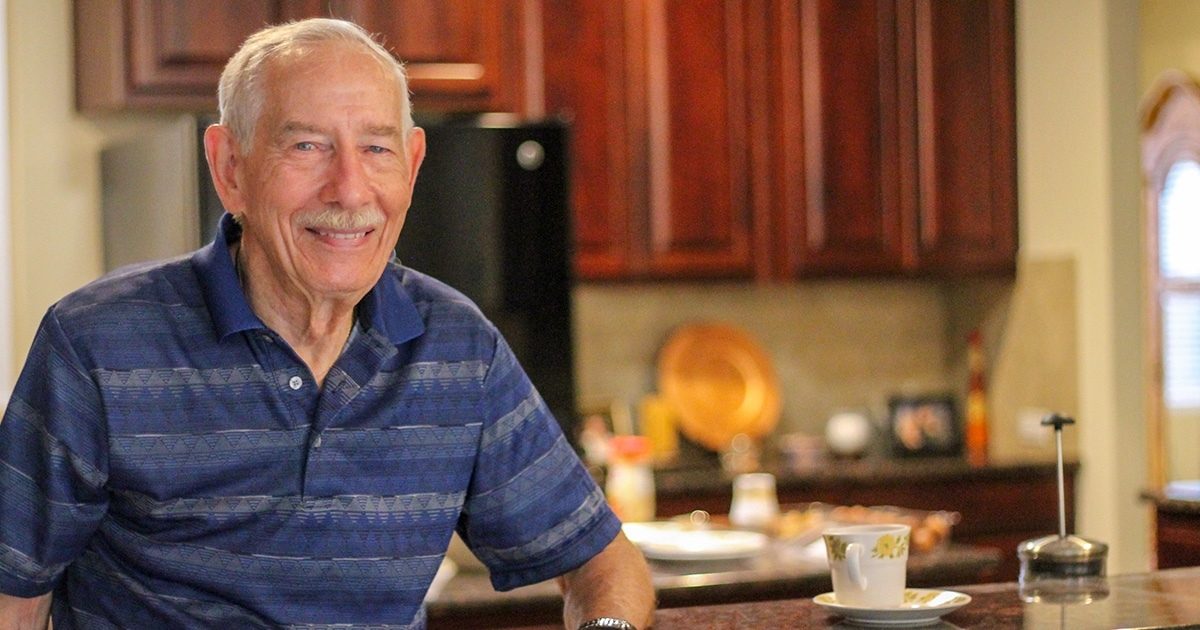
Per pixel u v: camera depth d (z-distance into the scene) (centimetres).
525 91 429
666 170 446
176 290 167
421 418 175
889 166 471
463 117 422
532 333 385
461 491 178
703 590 251
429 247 376
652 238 445
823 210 464
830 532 159
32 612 167
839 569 158
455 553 275
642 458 327
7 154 398
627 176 443
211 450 164
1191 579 174
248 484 165
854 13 467
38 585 163
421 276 185
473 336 180
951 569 267
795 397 506
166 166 360
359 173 160
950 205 478
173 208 356
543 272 386
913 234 473
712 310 498
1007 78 483
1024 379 487
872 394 516
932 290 525
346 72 162
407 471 173
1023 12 483
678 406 480
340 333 170
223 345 165
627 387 485
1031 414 484
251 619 166
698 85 450
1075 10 463
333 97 160
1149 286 764
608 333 484
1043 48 475
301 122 160
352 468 170
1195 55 710
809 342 509
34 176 398
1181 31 713
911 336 521
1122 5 456
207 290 166
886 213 471
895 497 448
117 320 163
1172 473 779
